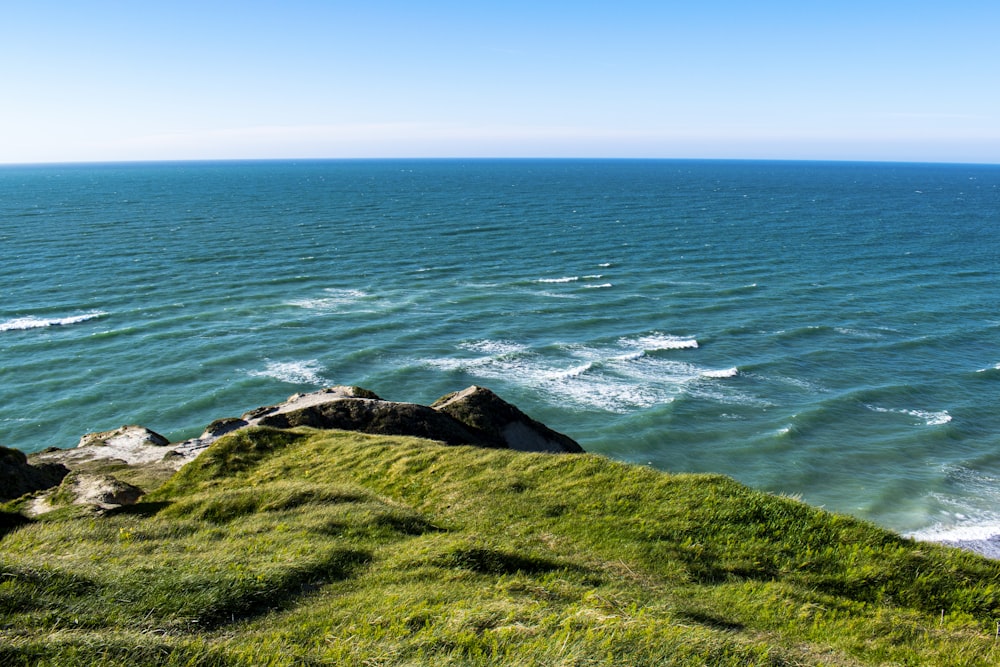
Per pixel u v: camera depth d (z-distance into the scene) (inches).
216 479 805.9
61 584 352.5
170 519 608.1
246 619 354.9
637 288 3368.6
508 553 478.9
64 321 2640.3
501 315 2866.6
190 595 362.0
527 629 327.6
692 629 354.6
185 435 1786.4
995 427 1879.9
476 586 411.5
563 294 3243.1
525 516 617.0
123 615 331.0
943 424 1875.0
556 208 6988.2
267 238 4665.4
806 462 1678.2
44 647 270.8
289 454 887.7
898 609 454.6
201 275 3484.3
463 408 1115.3
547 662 289.4
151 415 1894.7
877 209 7155.5
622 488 653.3
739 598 455.2
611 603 402.9
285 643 311.6
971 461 1684.3
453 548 472.4
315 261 3905.0
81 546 489.1
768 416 1931.6
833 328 2728.8
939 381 2190.0
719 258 4153.5
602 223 5743.1
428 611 353.7
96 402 1963.6
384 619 345.1
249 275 3516.2
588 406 1971.0
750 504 594.6
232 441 912.3
